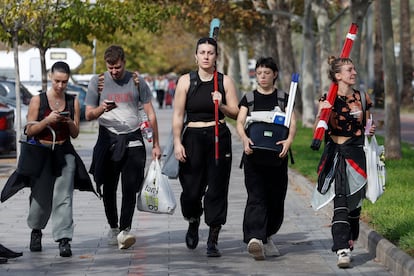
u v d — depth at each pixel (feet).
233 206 82.89
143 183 60.18
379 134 188.24
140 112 60.49
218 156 56.95
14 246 61.82
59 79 57.67
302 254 59.47
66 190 57.98
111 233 62.49
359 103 54.75
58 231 57.88
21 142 57.93
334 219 54.54
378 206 71.05
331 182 54.44
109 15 127.95
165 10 136.87
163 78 355.77
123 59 59.26
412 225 60.44
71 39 134.31
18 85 117.70
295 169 109.19
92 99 59.67
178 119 57.47
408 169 104.22
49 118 56.59
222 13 183.42
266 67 56.39
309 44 193.26
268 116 56.13
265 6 221.46
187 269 54.49
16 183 58.39
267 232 58.34
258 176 56.65
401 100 309.01
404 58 308.81
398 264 51.60
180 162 57.93
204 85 57.21
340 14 177.37
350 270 54.08
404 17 307.99
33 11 115.85
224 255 59.11
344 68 54.49
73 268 54.60
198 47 57.26
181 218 74.59
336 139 54.90
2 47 226.17
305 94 196.34
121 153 59.21
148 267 55.06
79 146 157.69
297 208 81.20
